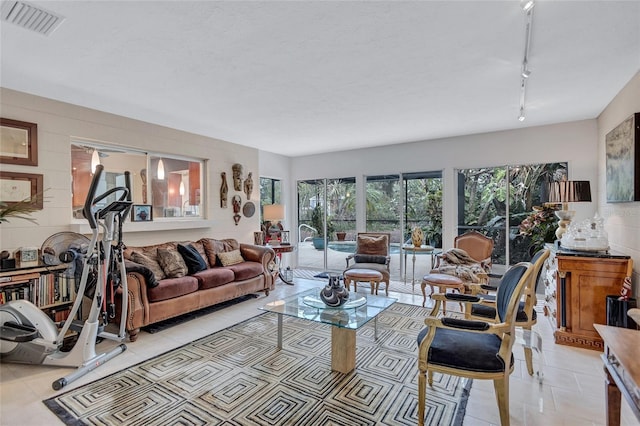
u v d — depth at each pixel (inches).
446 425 76.0
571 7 74.6
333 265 266.4
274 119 167.0
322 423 76.7
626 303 105.6
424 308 166.2
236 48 93.5
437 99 137.3
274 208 233.6
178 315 144.9
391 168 234.7
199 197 204.2
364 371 101.8
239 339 127.6
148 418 78.6
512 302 73.5
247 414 80.0
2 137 122.0
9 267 114.0
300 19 79.0
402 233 234.2
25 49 93.6
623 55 98.8
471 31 84.5
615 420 61.9
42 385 93.4
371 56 98.5
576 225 139.2
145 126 171.0
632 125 112.2
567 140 176.4
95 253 113.3
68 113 140.9
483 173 205.9
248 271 181.9
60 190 138.1
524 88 123.0
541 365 96.7
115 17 77.9
